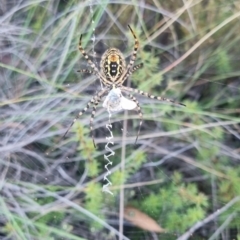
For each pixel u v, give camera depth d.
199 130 0.35
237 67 0.35
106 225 0.35
